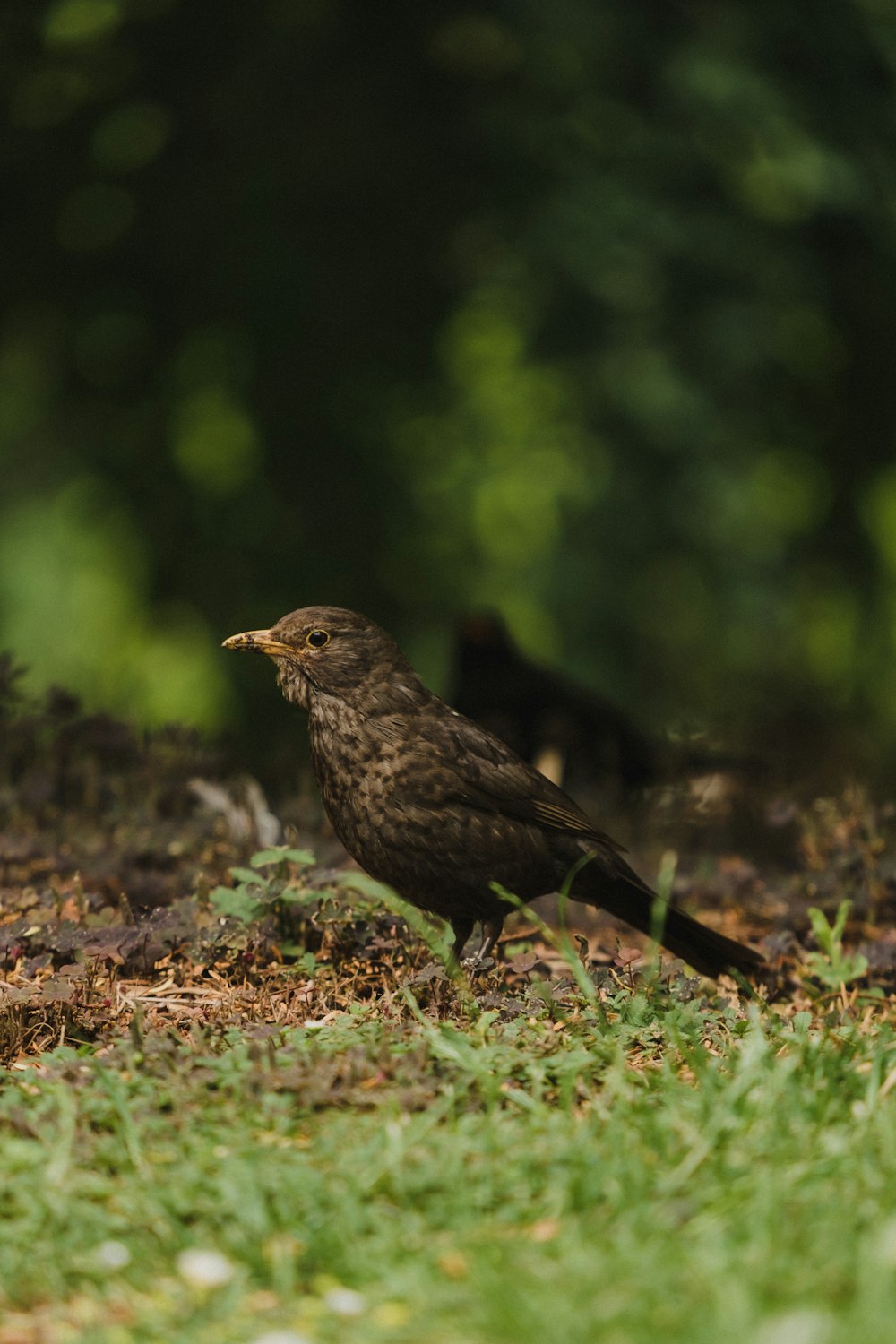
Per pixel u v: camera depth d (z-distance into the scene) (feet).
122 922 24.36
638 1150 15.61
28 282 64.13
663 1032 19.56
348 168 60.90
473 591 64.54
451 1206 14.66
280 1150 15.99
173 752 32.35
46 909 24.52
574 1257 13.35
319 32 60.08
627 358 55.26
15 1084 18.25
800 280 55.67
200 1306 13.30
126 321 64.08
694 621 61.16
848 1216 13.92
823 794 34.96
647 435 55.83
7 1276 13.87
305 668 23.16
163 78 60.70
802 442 61.57
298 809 32.04
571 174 54.90
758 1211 13.94
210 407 65.41
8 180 62.54
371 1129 16.25
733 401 56.49
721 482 56.59
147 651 64.69
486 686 38.99
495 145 56.34
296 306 61.36
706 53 53.31
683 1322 12.29
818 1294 12.76
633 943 26.96
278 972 22.50
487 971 21.98
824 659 66.54
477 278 60.70
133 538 65.26
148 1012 21.26
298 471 65.00
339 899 24.94
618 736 38.50
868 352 62.80
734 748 37.99
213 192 61.46
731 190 55.77
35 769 31.68
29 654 64.28
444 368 64.44
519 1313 12.42
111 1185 15.28
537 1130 16.21
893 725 64.28
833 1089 17.12
